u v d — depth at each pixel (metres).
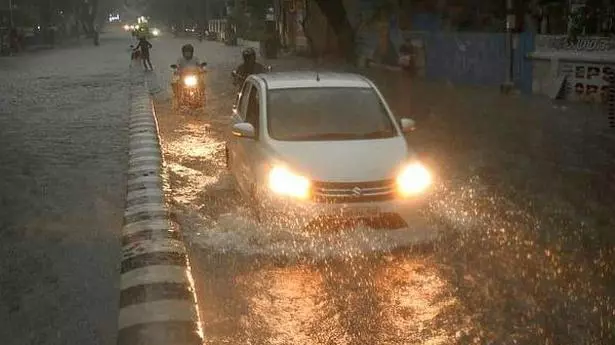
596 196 8.34
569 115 15.44
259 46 49.50
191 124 15.05
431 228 6.61
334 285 5.67
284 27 47.91
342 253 6.23
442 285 5.62
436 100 18.61
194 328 4.77
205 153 11.64
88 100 19.55
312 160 6.62
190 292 5.38
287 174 6.51
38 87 23.59
